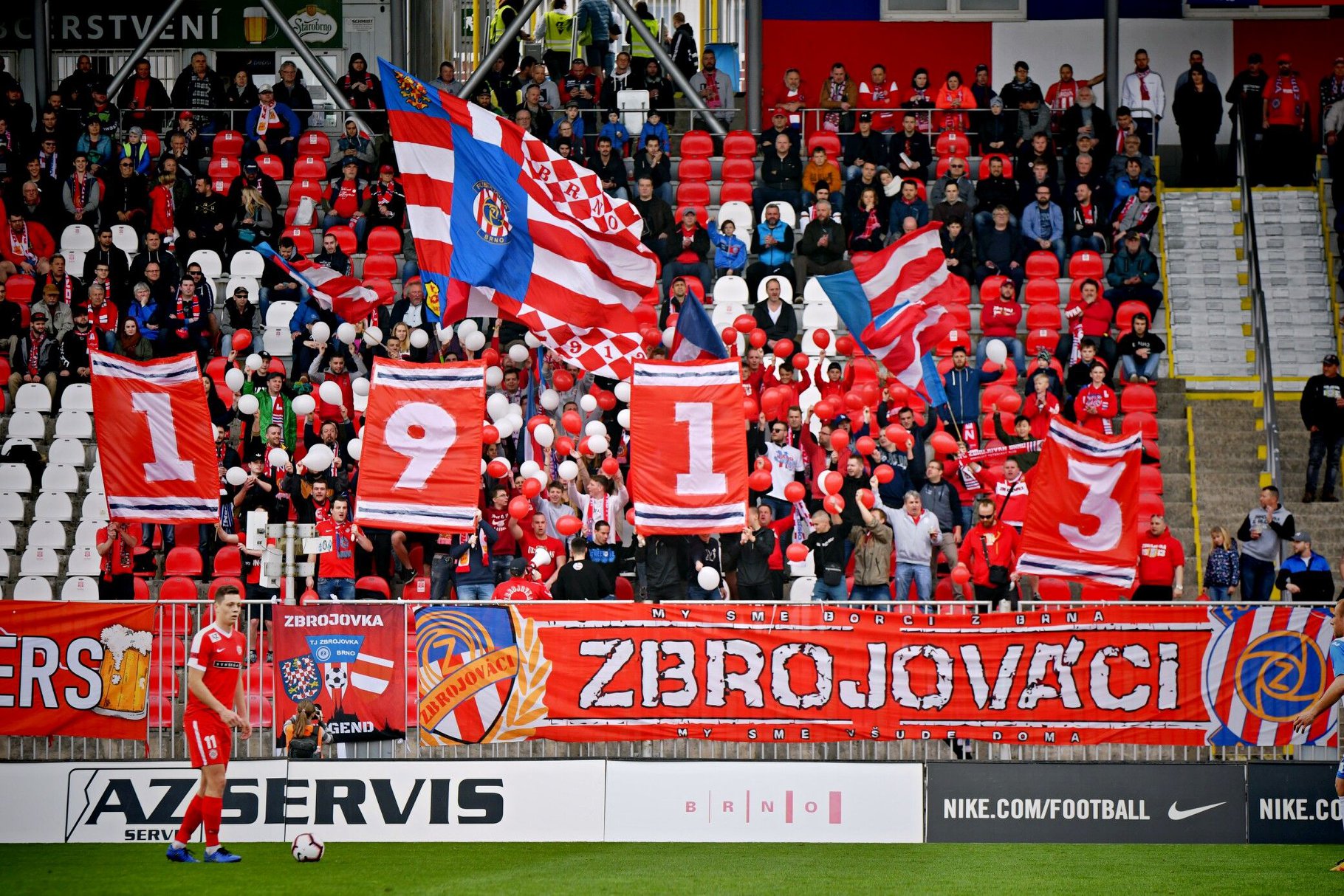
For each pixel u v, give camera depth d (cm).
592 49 5291
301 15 5584
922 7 5319
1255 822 2678
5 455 3934
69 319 4159
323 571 3247
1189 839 2672
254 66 5594
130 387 2952
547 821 2661
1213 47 5269
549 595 3108
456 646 2700
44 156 4622
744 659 2722
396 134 3206
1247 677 2722
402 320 3956
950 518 3378
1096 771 2683
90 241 4506
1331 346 4400
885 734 2716
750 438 3447
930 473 3369
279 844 2620
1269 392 3875
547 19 5425
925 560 3188
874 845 2633
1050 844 2653
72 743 2714
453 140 3238
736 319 3841
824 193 4234
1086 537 2900
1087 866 2411
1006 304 4019
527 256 3288
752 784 2677
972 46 5322
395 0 5253
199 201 4459
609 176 4428
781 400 3497
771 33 5341
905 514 3198
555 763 2670
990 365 3869
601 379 3794
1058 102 4944
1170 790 2681
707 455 2992
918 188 4322
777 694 2720
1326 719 2716
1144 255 4188
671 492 2989
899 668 2725
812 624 2725
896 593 3192
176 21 5588
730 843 2648
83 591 3597
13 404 4106
